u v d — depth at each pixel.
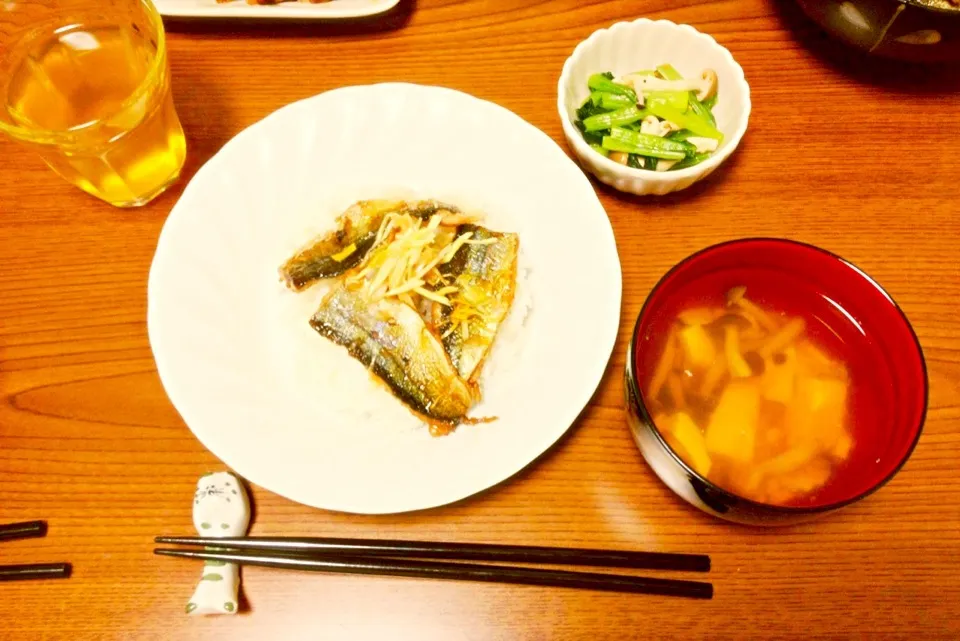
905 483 0.33
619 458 0.34
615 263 0.35
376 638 0.31
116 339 0.36
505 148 0.39
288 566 0.31
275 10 0.41
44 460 0.33
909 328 0.29
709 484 0.27
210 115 0.41
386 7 0.42
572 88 0.40
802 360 0.32
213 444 0.31
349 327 0.35
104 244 0.38
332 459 0.32
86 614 0.31
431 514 0.32
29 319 0.36
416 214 0.37
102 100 0.37
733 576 0.31
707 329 0.33
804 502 0.29
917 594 0.31
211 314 0.35
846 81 0.41
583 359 0.33
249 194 0.38
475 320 0.35
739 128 0.37
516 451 0.31
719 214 0.39
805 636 0.31
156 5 0.42
